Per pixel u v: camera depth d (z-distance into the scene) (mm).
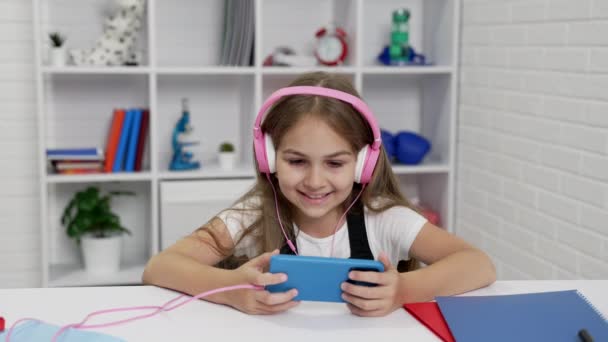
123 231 3098
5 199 3049
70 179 2820
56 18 2996
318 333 1057
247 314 1133
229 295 1157
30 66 2998
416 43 3318
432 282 1211
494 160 2750
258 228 1503
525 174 2527
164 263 1289
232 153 3031
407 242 1459
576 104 2229
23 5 2967
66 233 3051
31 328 1042
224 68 2869
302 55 3207
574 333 1034
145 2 2998
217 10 3131
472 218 2941
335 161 1240
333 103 1229
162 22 3090
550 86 2365
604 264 2111
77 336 1021
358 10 2936
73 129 3086
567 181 2281
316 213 1273
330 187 1253
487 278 1261
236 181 2928
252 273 1140
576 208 2238
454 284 1227
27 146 3039
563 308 1129
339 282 1112
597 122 2131
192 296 1221
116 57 2891
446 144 3094
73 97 3068
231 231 1526
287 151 1239
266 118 1288
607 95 2086
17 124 3021
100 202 2967
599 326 1060
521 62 2541
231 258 1589
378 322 1102
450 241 1401
